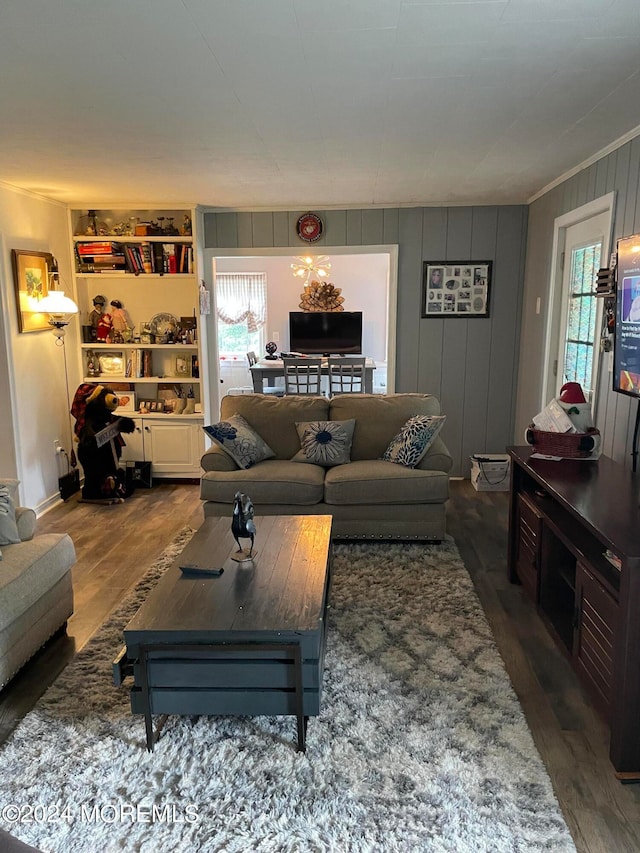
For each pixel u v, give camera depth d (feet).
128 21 6.03
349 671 8.42
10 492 9.73
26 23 6.05
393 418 14.49
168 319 18.63
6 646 8.00
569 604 9.57
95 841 5.83
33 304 15.24
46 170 12.76
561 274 14.24
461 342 17.92
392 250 17.57
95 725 7.43
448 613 10.03
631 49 6.85
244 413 14.84
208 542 9.34
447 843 5.71
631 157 10.13
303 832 5.86
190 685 7.00
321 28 6.24
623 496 8.13
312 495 12.85
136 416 18.02
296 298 32.55
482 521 14.64
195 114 8.98
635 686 6.38
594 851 5.65
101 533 14.15
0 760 6.86
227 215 17.85
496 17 6.06
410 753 6.88
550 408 10.69
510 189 15.25
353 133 10.11
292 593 7.59
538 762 6.73
